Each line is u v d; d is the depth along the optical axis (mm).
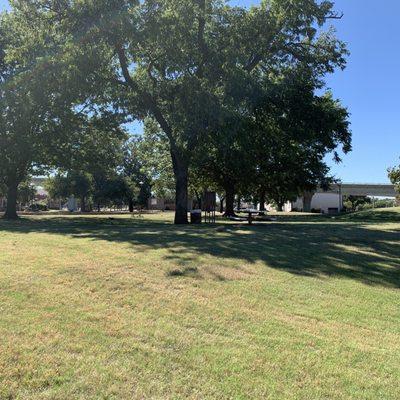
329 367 4957
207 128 21844
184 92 21375
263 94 22125
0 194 52500
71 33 21516
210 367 4781
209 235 14781
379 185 92000
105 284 7473
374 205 104000
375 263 10711
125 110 27594
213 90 21703
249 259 10258
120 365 4730
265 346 5402
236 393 4305
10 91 28406
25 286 7113
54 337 5305
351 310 7074
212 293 7371
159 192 51562
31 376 4418
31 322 5711
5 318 5797
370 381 4715
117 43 22141
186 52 22781
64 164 34906
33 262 8930
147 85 25391
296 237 14609
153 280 7895
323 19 23750
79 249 10867
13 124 31078
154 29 21375
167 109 24594
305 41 25547
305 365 4961
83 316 6004
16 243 12070
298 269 9594
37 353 4887
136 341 5324
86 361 4773
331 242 13625
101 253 10227
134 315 6152
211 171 38250
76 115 31641
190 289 7512
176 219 24656
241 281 8234
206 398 4188
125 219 32562
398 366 5121
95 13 20875
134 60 23969
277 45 24156
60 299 6625
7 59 25188
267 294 7551
